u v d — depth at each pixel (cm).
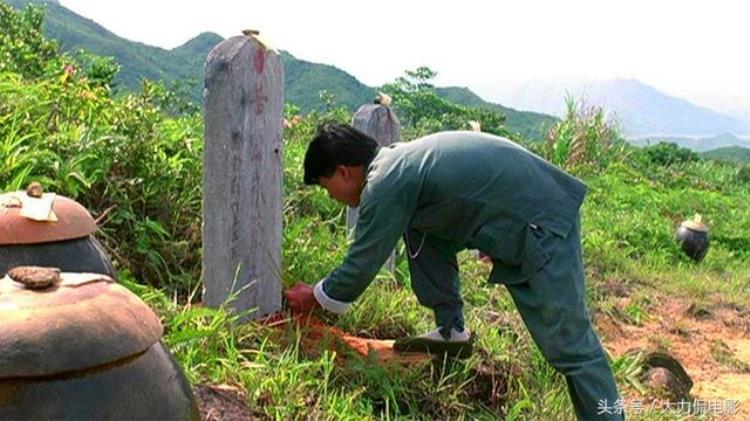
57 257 267
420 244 390
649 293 762
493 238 335
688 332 662
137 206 438
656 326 669
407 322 450
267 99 384
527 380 414
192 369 311
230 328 361
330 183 362
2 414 153
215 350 337
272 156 392
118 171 436
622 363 470
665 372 480
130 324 169
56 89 494
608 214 1084
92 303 166
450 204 337
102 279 176
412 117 2680
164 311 350
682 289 806
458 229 347
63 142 427
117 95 697
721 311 751
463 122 2514
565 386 416
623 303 705
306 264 465
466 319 472
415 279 397
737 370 582
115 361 164
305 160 365
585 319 338
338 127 360
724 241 1190
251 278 389
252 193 384
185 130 518
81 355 158
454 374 384
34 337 155
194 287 425
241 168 379
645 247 980
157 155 454
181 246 432
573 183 348
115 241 412
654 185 1566
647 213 1177
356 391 341
